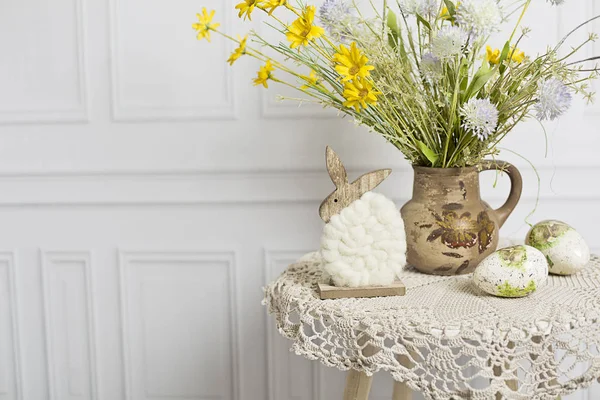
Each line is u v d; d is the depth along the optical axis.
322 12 1.26
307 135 1.70
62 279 1.83
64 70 1.75
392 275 1.21
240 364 1.80
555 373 1.08
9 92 1.77
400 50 1.29
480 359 1.04
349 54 1.17
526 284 1.15
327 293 1.20
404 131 1.30
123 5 1.72
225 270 1.78
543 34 1.62
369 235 1.21
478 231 1.28
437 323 1.07
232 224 1.76
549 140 1.64
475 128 1.18
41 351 1.85
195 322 1.81
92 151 1.76
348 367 1.11
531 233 1.33
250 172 1.73
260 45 1.68
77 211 1.80
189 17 1.70
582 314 1.09
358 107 1.18
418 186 1.30
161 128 1.74
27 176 1.79
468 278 1.29
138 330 1.82
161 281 1.80
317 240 1.74
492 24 1.14
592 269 1.33
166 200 1.76
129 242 1.79
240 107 1.71
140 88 1.73
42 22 1.74
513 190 1.38
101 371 1.84
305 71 1.67
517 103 1.25
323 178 1.71
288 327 1.20
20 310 1.84
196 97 1.72
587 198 1.65
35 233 1.82
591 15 1.60
